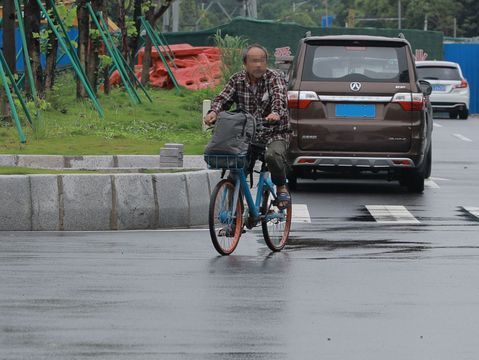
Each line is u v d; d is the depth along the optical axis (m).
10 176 29.33
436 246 26.44
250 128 24.56
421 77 91.88
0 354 15.48
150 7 78.44
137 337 16.55
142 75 78.50
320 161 38.22
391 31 111.88
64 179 29.59
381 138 38.16
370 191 40.16
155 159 40.94
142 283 21.02
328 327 17.34
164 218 30.39
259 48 25.06
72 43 55.78
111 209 29.75
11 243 26.55
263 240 27.55
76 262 23.53
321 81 38.31
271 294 20.03
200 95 66.00
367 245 26.61
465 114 91.88
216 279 21.56
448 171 47.41
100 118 53.97
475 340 16.59
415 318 18.08
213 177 32.09
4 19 50.00
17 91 45.72
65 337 16.50
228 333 16.86
